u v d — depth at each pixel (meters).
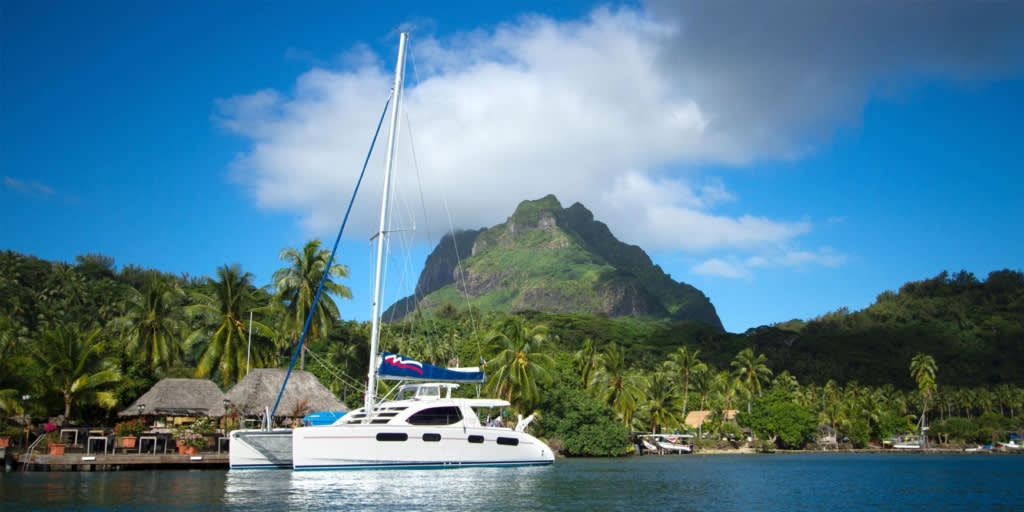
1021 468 60.22
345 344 91.19
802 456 87.75
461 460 30.59
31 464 32.09
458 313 195.88
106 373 38.53
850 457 85.56
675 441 91.75
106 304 100.81
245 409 37.50
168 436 35.31
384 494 24.12
